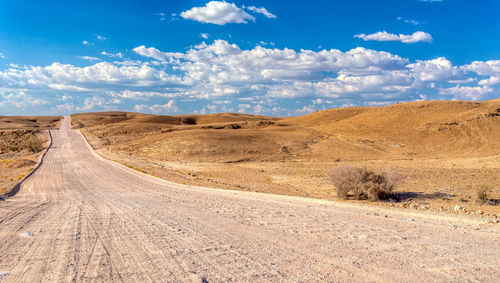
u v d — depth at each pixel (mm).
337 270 5250
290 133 90125
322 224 9125
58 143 82375
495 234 7621
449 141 75125
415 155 64875
